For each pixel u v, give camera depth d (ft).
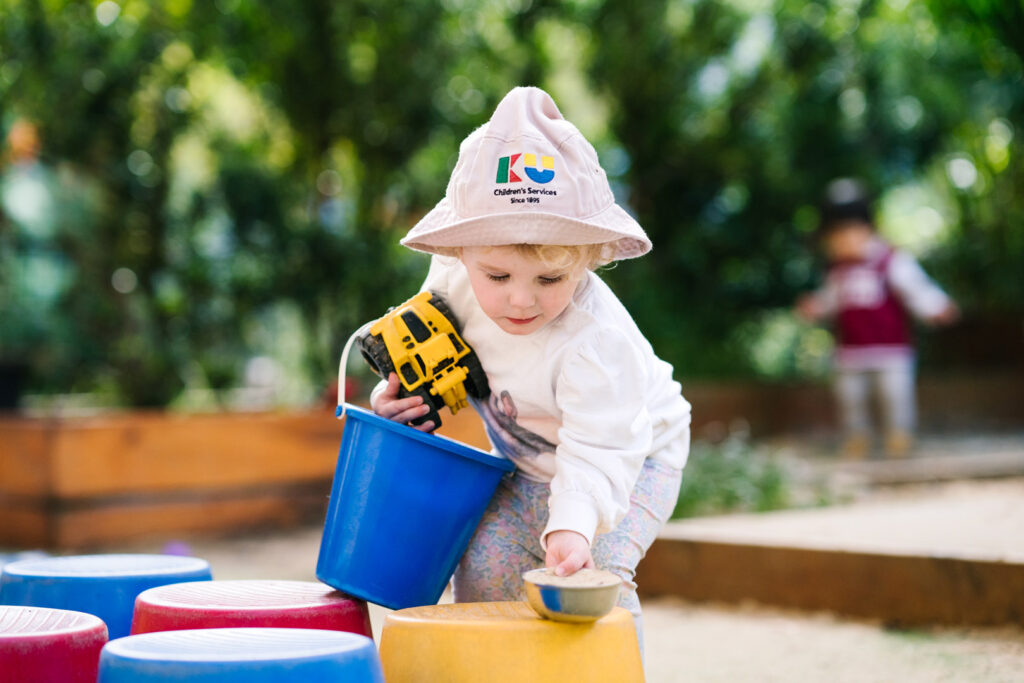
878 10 29.45
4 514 17.01
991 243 32.27
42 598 7.06
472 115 25.08
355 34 23.84
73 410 23.88
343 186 25.53
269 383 29.58
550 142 6.44
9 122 22.62
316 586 7.04
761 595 11.71
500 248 6.27
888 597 10.82
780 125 30.04
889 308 22.18
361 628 6.52
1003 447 22.91
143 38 22.98
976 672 8.73
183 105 24.22
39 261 23.21
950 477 18.83
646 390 6.82
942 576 10.51
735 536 12.00
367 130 24.34
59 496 16.31
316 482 18.66
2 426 17.06
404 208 25.05
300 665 5.04
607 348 6.68
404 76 23.82
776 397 28.07
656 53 28.04
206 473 17.60
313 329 24.13
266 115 25.14
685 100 28.96
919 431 26.99
